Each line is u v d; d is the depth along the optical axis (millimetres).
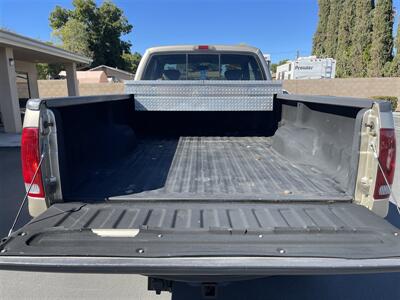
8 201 4918
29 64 16078
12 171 6691
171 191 2314
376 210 1974
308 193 2236
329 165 2547
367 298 2674
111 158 3066
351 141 2189
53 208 1975
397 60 22531
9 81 11031
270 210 1995
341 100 2186
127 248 1566
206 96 3857
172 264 1474
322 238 1655
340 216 1889
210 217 1896
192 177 2672
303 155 2988
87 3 40000
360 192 2064
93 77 30500
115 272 1480
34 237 1638
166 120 4277
